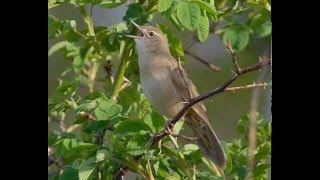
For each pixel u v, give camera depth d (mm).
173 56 10070
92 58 10602
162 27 9875
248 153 8156
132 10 8734
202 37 7383
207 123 8594
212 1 7625
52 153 9633
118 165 7984
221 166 8281
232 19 11164
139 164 7629
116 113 7695
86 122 8805
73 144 7863
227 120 13859
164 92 9086
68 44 10477
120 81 9289
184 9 7133
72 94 8805
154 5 8867
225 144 8570
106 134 8383
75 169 7566
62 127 10633
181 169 8211
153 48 9227
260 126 9148
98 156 7344
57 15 12727
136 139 7445
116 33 9250
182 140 9727
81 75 10758
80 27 12836
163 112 9219
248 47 11773
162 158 7809
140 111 9211
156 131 7895
